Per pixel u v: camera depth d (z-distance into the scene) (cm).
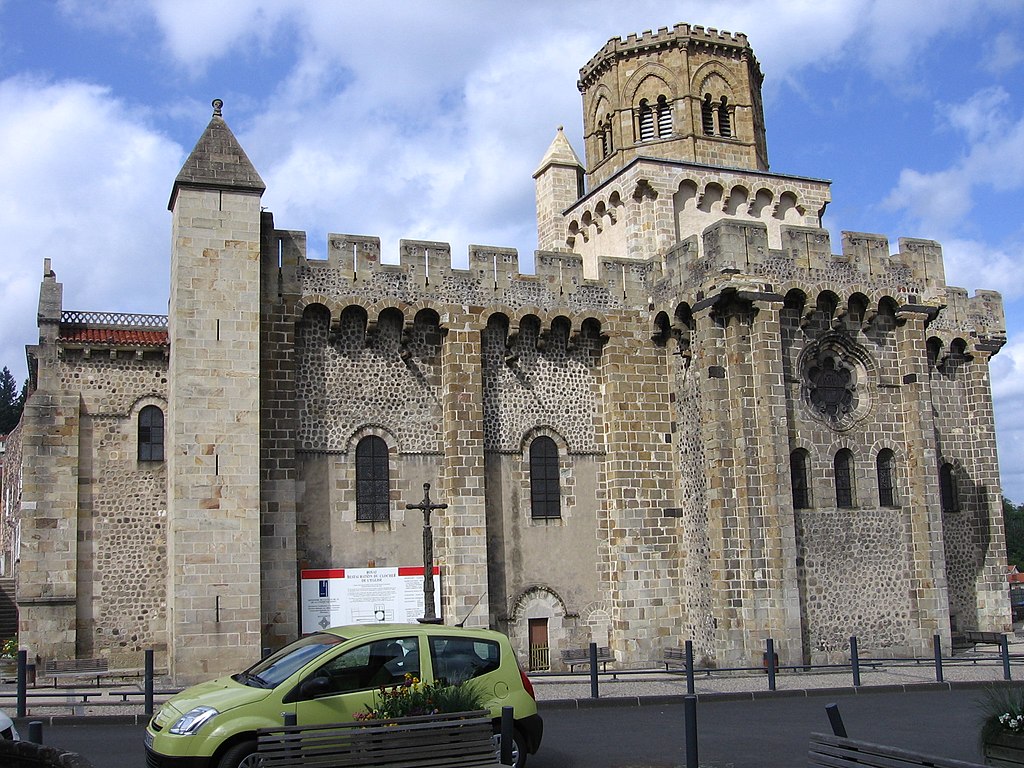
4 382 10862
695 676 2875
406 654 1427
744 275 3189
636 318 3522
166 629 3002
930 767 985
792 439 3225
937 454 3778
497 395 3356
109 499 3073
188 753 1264
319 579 3044
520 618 3244
